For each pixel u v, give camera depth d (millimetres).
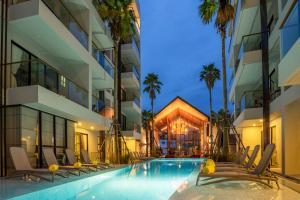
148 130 42781
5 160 10133
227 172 7297
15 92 10297
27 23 11094
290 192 5996
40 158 11359
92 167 12531
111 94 26094
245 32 19828
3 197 6074
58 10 12711
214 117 42062
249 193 5867
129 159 18516
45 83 10836
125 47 26938
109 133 18625
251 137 19500
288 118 11555
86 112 14844
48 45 13383
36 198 6812
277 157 14008
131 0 20750
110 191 7863
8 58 11016
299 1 7223
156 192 7598
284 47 8547
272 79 14680
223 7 19484
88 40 16531
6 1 10711
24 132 10438
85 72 16000
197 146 41656
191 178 8578
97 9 19562
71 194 7492
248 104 15836
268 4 15414
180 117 43438
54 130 12758
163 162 20047
